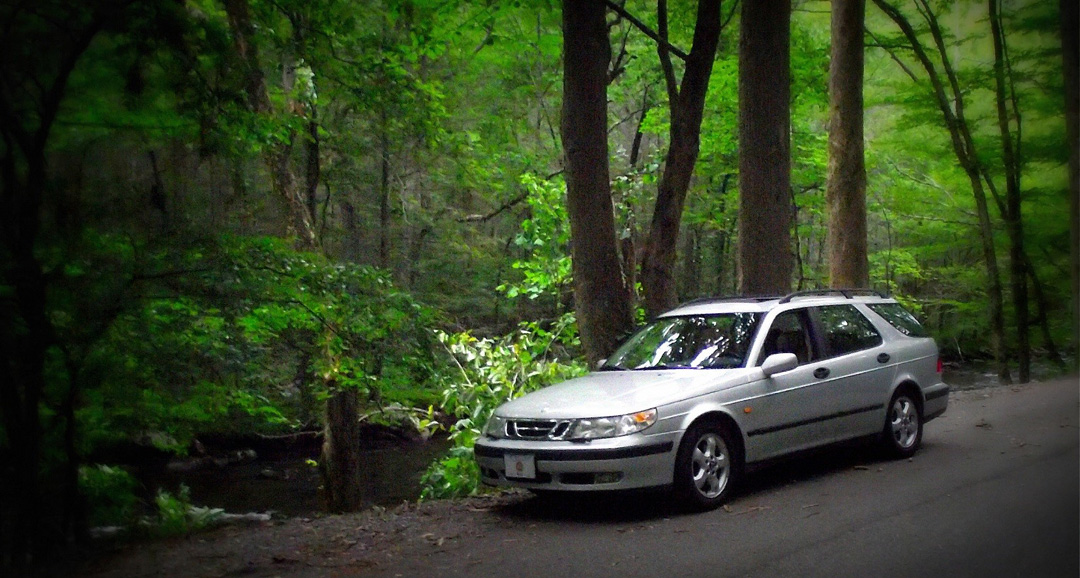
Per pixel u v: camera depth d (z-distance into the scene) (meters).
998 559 5.06
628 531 6.41
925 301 24.41
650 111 21.52
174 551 6.06
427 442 19.72
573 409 6.80
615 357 8.46
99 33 5.89
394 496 14.26
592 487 6.54
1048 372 21.83
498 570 5.50
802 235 27.80
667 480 6.68
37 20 5.44
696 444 6.91
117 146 6.68
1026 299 18.33
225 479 16.20
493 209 24.48
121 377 6.28
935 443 9.71
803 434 7.76
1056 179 15.73
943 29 20.22
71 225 5.89
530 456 6.72
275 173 12.30
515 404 7.31
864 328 8.86
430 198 23.09
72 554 5.85
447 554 5.94
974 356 28.84
